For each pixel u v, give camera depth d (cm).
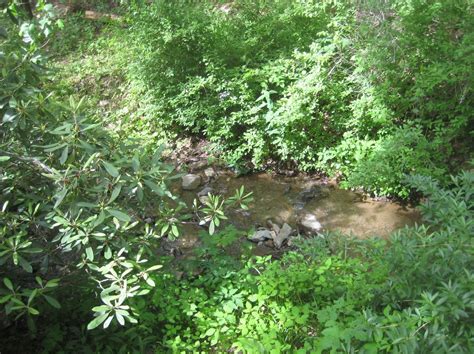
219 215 296
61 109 296
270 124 548
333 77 549
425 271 266
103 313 250
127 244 271
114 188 261
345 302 302
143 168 278
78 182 261
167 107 629
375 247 338
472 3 520
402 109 536
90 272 294
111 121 659
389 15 545
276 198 550
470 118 522
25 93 284
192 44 612
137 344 322
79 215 262
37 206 279
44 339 320
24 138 292
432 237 296
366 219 508
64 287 313
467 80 485
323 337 282
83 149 272
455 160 518
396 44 517
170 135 635
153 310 356
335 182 566
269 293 341
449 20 516
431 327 235
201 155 618
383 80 529
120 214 249
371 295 300
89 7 924
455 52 483
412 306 272
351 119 537
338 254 360
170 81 621
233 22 623
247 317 339
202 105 594
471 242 263
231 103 579
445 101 516
